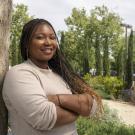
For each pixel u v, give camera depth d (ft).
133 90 101.14
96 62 163.32
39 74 10.41
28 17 130.41
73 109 10.41
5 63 11.06
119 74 155.02
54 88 10.57
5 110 10.78
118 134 26.96
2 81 10.79
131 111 72.95
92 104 10.91
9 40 11.34
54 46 11.00
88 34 167.73
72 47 167.53
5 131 10.91
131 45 143.64
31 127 9.86
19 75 10.00
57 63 11.63
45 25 10.85
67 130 10.28
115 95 102.63
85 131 26.76
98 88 101.30
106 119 40.27
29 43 10.81
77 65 167.22
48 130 9.91
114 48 170.50
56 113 9.84
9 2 11.29
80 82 11.62
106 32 167.02
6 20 11.18
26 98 9.74
